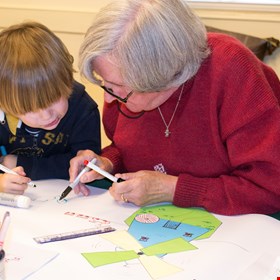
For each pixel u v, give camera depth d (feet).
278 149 2.68
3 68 2.85
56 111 3.02
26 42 2.94
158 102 2.97
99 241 2.31
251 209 2.77
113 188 2.90
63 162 3.59
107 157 3.57
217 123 2.96
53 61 2.94
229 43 2.97
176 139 3.14
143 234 2.43
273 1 5.94
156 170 3.32
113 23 2.47
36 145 3.65
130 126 3.41
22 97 2.86
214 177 3.15
